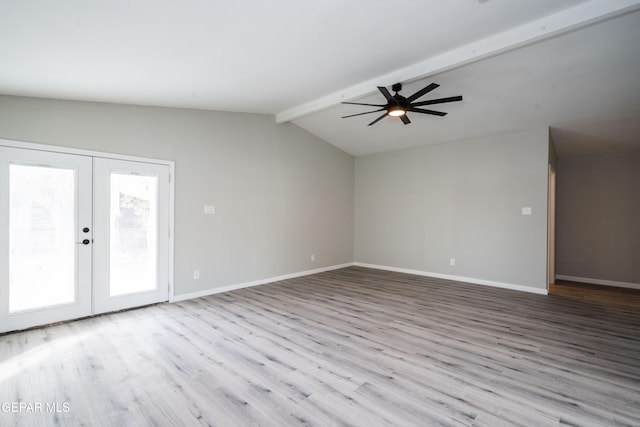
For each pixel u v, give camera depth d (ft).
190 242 14.71
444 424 5.99
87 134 11.71
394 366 8.25
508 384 7.39
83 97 11.21
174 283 14.16
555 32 8.53
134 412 6.35
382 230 22.63
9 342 9.53
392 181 22.08
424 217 20.38
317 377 7.69
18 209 10.32
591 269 19.12
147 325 11.10
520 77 12.06
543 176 15.87
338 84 13.15
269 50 9.20
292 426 5.93
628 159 18.24
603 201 18.86
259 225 17.62
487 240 17.70
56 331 10.44
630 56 10.16
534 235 16.12
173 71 9.82
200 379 7.58
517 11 8.29
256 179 17.47
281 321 11.60
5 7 5.67
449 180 19.27
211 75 10.59
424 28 8.79
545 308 13.32
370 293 15.74
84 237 11.66
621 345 9.56
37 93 10.27
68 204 11.30
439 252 19.67
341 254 23.15
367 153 23.31
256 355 8.84
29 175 10.51
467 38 9.58
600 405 6.58
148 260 13.39
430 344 9.62
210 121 15.47
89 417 6.18
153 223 13.52
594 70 11.10
